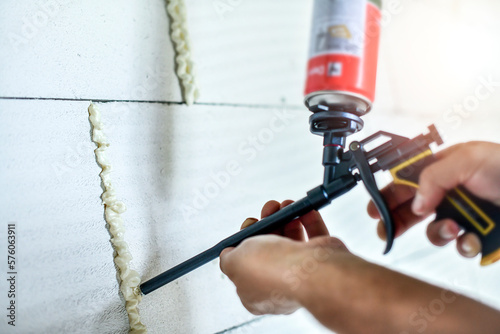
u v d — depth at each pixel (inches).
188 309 29.1
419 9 49.7
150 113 29.0
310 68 21.3
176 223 29.6
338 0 20.7
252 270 18.7
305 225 25.7
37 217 24.0
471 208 19.4
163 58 30.0
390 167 20.7
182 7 30.6
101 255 25.9
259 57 36.0
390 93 45.8
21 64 24.2
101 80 27.0
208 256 23.4
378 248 41.1
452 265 46.3
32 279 23.6
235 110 33.8
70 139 25.5
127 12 28.4
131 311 26.2
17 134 23.8
